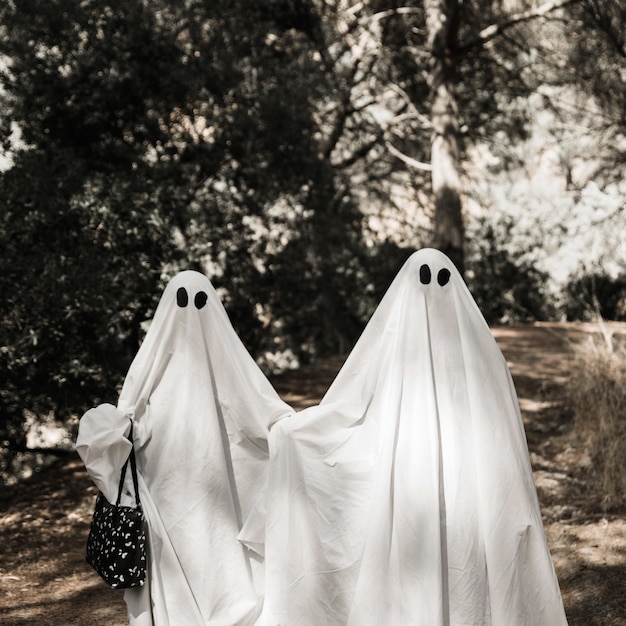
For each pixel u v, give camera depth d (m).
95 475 3.69
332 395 3.91
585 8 15.69
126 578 3.60
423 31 18.42
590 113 18.83
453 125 16.77
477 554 3.40
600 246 21.91
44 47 9.70
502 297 20.38
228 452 4.07
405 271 3.66
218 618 3.83
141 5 9.91
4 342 7.20
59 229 8.17
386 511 3.49
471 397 3.53
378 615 3.47
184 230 9.37
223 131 10.66
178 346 3.94
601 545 5.56
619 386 7.79
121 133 10.01
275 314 12.73
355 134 19.48
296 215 12.41
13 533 6.41
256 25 12.16
